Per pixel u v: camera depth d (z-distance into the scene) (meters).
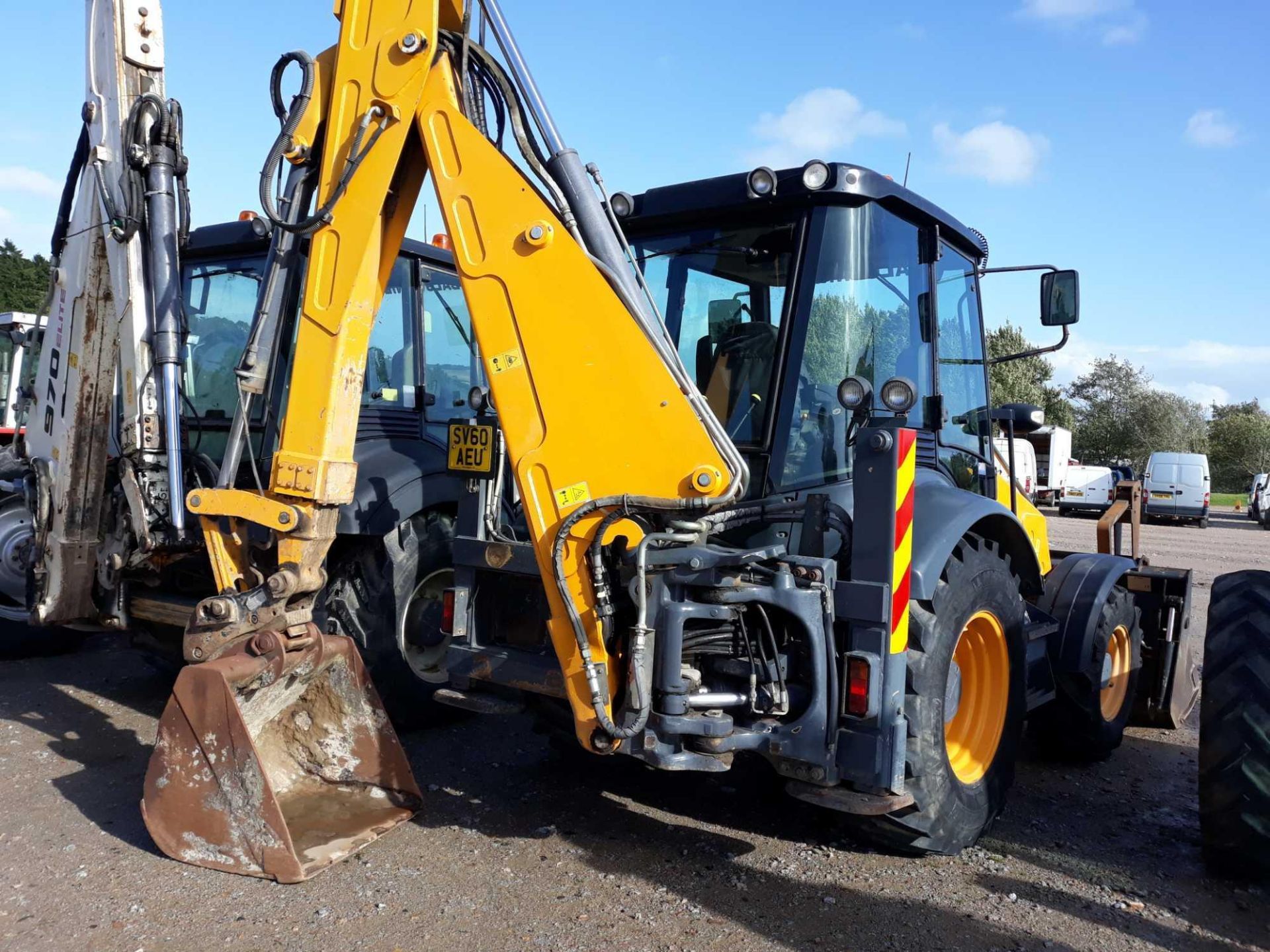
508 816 3.51
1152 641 4.88
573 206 3.06
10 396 8.92
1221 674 3.04
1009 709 3.49
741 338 3.49
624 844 3.28
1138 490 5.30
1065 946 2.67
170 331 3.89
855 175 3.27
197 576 4.62
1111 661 4.53
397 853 3.16
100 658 5.66
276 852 2.93
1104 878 3.12
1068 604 4.23
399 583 4.34
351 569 4.34
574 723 3.67
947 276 3.99
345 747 3.48
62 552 4.22
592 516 2.93
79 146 4.20
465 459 3.40
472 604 3.41
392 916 2.75
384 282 3.40
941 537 3.07
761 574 2.85
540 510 3.02
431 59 3.20
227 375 4.88
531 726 4.66
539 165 3.10
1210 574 11.48
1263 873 3.02
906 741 2.92
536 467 3.03
